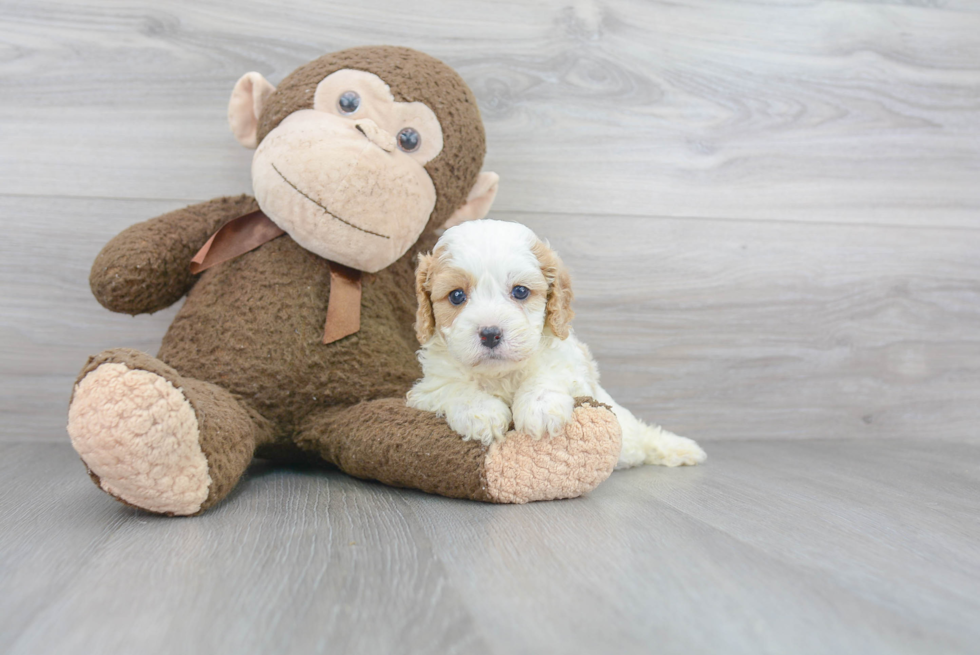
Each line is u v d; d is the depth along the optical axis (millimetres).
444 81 1732
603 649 760
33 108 1983
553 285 1480
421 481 1436
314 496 1453
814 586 956
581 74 2182
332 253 1608
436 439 1421
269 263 1671
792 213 2316
